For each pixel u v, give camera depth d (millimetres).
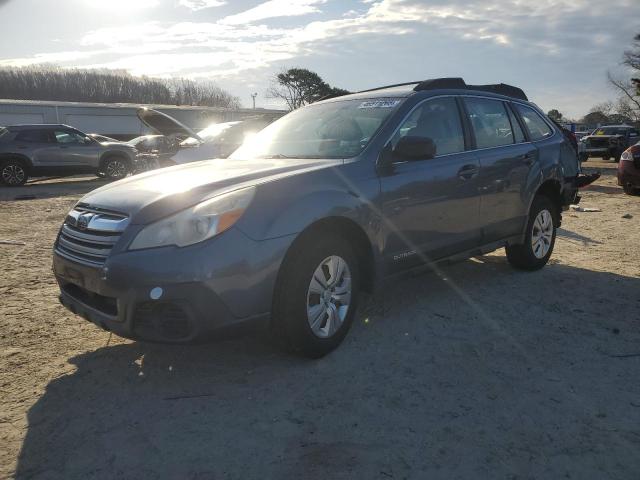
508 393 3135
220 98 83500
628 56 52656
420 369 3428
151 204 3150
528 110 5629
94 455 2590
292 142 4410
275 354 3646
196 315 2977
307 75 56719
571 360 3553
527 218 5312
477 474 2441
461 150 4578
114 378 3344
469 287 5098
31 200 12250
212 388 3209
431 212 4188
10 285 5230
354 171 3719
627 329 4066
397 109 4188
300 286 3309
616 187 13461
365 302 4684
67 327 4164
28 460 2557
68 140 16922
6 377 3352
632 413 2922
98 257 3188
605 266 5855
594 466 2488
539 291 4969
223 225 3057
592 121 69625
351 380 3287
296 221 3275
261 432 2764
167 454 2592
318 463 2520
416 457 2561
